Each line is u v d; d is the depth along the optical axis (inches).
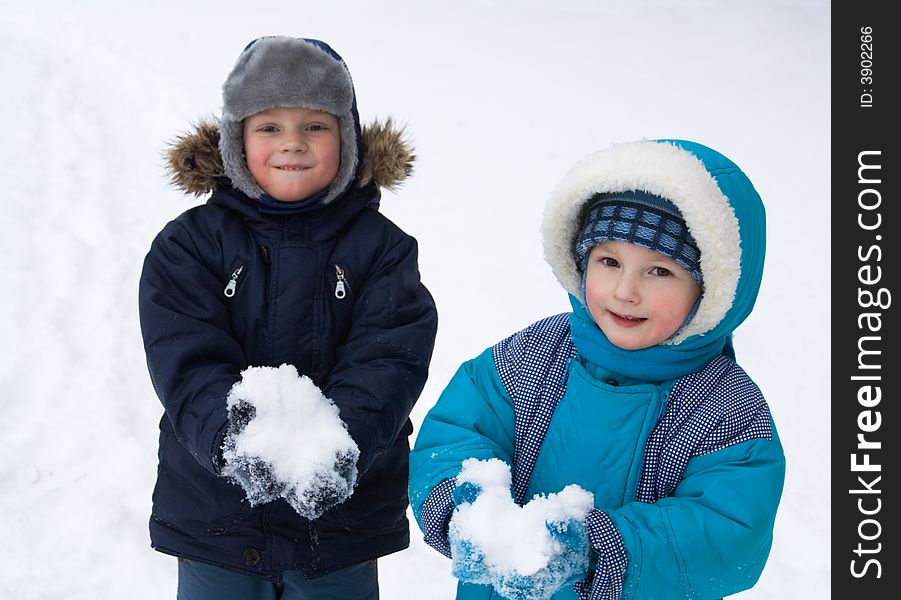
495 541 57.9
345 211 80.4
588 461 67.4
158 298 74.9
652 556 59.9
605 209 65.0
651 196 63.7
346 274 79.0
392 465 81.4
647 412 66.5
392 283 78.9
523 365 71.1
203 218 79.2
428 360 78.0
